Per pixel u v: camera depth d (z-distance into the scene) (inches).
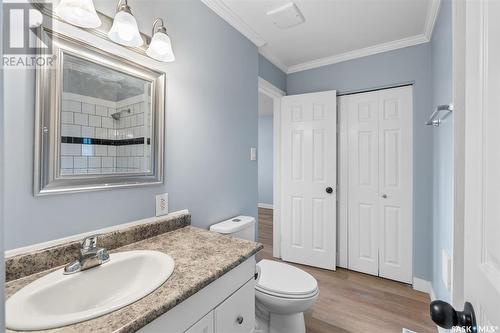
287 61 104.0
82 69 38.1
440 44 65.4
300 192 105.0
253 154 81.0
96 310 23.8
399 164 90.0
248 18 71.5
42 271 32.6
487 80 17.8
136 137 45.8
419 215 84.6
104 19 40.8
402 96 89.6
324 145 100.3
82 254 33.0
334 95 98.3
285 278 59.5
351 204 99.4
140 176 46.2
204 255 38.4
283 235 109.0
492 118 17.0
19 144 31.7
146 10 47.6
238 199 73.7
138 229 44.4
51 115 34.4
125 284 35.5
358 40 86.2
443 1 60.3
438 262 70.5
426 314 70.8
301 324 59.4
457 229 23.0
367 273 95.6
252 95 80.8
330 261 98.9
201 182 60.2
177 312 28.3
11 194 31.1
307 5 66.7
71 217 36.8
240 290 39.3
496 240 16.4
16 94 31.4
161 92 50.0
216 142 65.1
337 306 74.6
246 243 44.1
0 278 13.0
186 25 56.1
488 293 17.1
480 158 18.8
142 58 46.8
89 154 38.9
